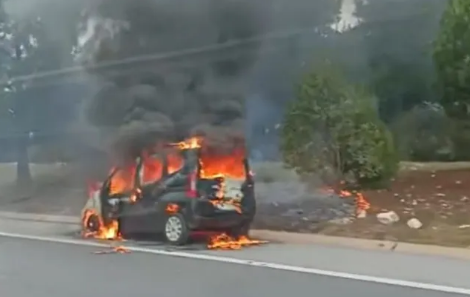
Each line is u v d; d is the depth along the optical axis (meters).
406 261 8.00
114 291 6.34
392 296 6.01
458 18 12.76
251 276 7.01
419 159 14.77
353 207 11.64
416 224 10.32
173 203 9.62
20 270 7.68
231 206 9.72
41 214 14.67
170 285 6.56
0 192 17.48
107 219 10.77
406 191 12.28
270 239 10.06
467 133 13.95
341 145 12.67
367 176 12.57
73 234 11.30
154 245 9.61
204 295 6.09
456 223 10.26
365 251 8.90
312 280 6.77
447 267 7.54
